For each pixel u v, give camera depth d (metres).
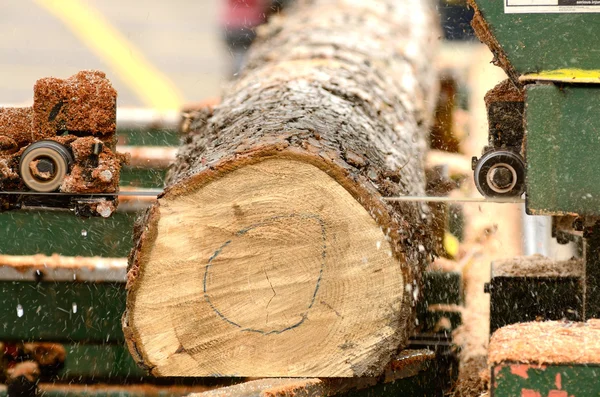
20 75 19.69
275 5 19.52
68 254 11.89
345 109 11.38
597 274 8.71
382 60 14.81
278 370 8.67
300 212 8.36
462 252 13.59
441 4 18.42
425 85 16.64
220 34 20.25
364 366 8.57
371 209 8.30
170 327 8.54
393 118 12.77
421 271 9.66
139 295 8.47
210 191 8.35
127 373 11.42
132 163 13.08
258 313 8.56
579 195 8.13
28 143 9.86
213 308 8.54
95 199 9.19
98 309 11.35
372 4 17.72
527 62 8.18
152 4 21.12
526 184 8.21
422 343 11.16
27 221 11.80
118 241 11.94
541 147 8.15
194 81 19.72
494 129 9.79
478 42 17.98
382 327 8.52
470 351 11.52
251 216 8.38
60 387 11.47
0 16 21.00
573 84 8.11
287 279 8.51
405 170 11.27
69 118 9.54
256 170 8.30
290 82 12.46
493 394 6.86
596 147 8.10
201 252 8.44
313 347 8.61
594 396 6.72
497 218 14.55
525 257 11.31
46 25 21.09
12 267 11.26
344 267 8.45
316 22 16.66
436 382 10.79
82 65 20.31
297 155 8.20
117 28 20.92
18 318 11.36
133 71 20.19
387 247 8.37
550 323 7.84
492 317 9.99
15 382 11.37
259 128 9.47
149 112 13.61
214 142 10.30
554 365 6.76
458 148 16.11
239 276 8.51
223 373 8.70
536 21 8.13
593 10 8.07
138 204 11.98
